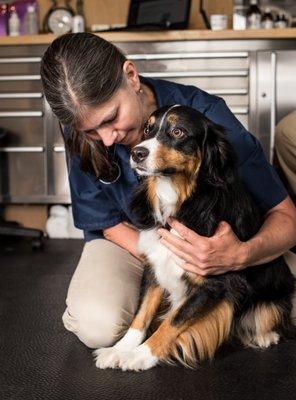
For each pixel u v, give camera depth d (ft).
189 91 6.19
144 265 6.02
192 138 5.40
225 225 5.40
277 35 12.64
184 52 12.91
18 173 13.69
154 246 5.71
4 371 5.78
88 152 6.00
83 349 6.33
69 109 5.13
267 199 6.08
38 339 6.68
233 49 12.82
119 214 6.67
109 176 6.18
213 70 12.92
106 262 6.48
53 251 11.96
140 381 5.42
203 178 5.44
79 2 14.98
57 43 5.19
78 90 5.00
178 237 5.43
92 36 5.23
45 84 5.21
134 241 6.53
